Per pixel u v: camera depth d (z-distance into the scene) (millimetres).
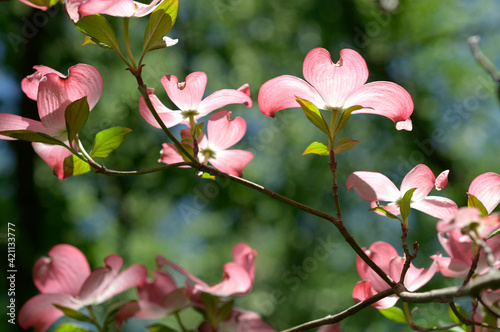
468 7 7961
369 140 7566
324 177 7738
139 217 8117
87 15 834
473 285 559
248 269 828
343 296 7508
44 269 784
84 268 794
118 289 778
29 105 6188
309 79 920
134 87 6969
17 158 6395
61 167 982
